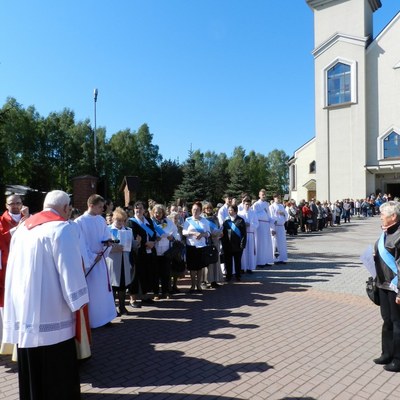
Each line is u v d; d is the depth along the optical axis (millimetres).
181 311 6520
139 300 7242
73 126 54219
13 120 46812
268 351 4727
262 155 96250
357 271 9750
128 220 6988
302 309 6488
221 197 56688
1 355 4934
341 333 5312
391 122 35500
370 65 36219
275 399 3592
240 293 7660
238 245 8633
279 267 10477
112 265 6238
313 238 18547
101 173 51656
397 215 4012
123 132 61844
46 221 3227
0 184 19281
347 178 36875
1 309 4727
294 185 44219
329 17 37281
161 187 56750
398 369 4102
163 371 4242
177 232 7691
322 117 37938
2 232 4941
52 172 45562
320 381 3930
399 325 4055
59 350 3178
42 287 3109
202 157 88312
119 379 4078
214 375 4113
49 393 3123
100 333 5512
